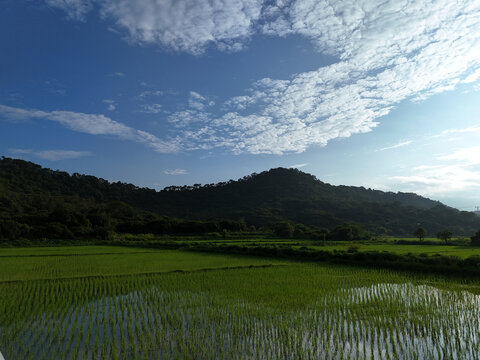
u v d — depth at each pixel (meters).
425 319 13.15
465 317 13.38
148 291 18.38
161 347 10.34
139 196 146.38
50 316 13.73
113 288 19.20
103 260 33.56
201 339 10.98
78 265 29.23
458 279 22.39
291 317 13.38
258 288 19.09
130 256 38.31
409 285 20.17
